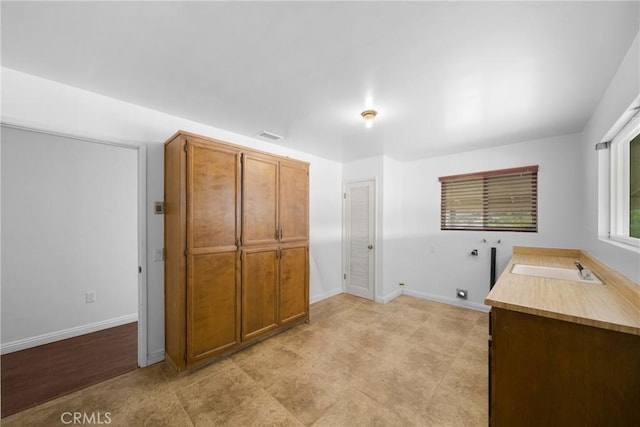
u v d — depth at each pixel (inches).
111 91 79.6
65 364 89.4
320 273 161.9
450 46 57.4
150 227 90.9
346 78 71.6
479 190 141.5
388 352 97.2
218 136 111.0
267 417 65.3
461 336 110.3
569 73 67.4
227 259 94.3
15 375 83.1
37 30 53.0
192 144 85.7
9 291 97.6
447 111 92.4
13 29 52.5
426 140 126.6
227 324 93.8
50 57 62.8
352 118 99.7
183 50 60.1
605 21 48.9
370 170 163.0
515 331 52.2
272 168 110.7
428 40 55.5
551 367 48.9
